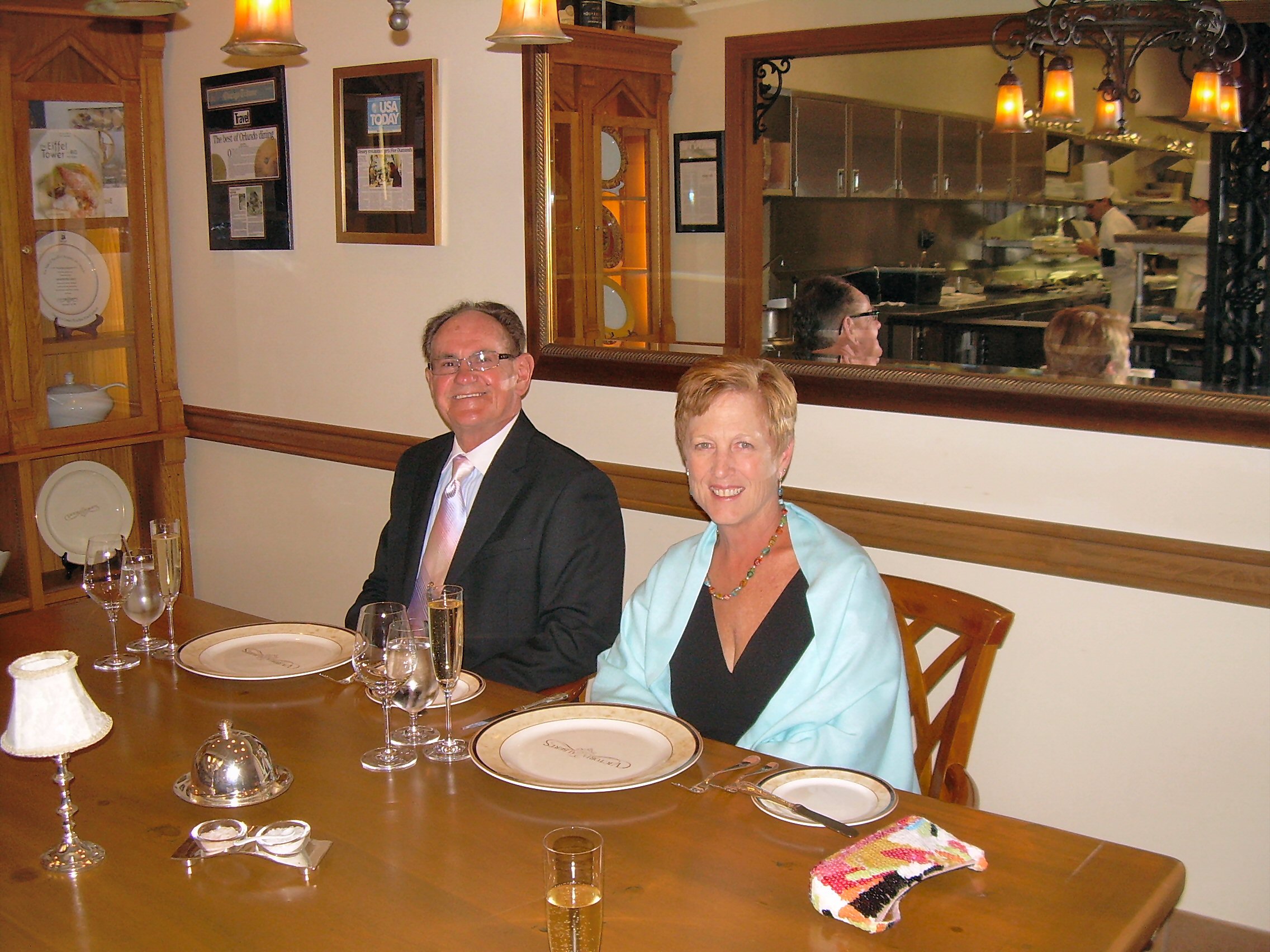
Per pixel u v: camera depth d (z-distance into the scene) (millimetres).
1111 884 1218
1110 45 2047
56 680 1264
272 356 3717
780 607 1782
